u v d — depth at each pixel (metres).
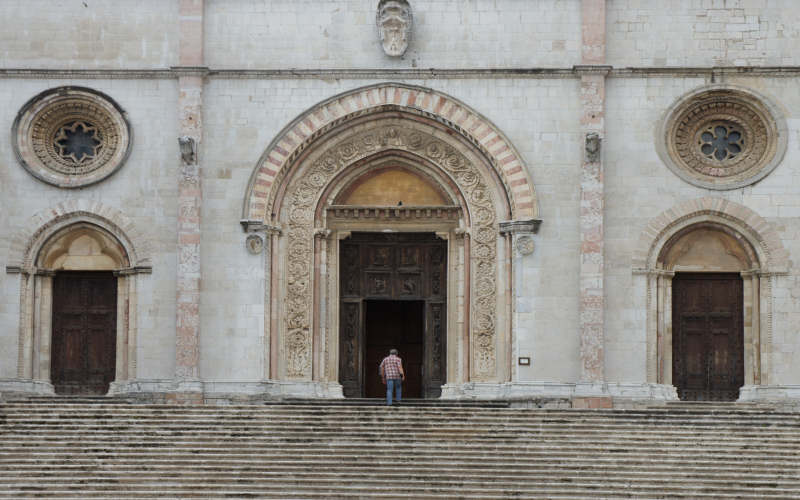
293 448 36.91
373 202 45.72
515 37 44.00
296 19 44.38
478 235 44.56
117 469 35.66
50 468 35.62
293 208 44.91
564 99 43.81
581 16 43.88
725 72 43.56
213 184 43.94
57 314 45.03
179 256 43.47
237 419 38.94
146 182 44.12
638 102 43.72
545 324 43.28
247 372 43.44
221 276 43.72
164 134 44.22
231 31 44.34
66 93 44.28
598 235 43.00
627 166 43.56
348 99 44.12
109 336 44.94
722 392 44.12
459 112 43.97
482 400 41.78
